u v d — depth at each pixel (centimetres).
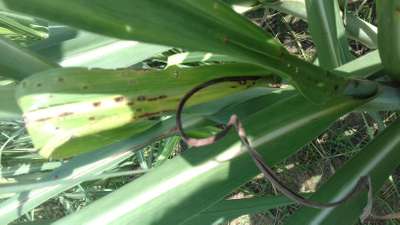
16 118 32
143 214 32
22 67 33
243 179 33
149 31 24
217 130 47
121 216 32
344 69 39
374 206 66
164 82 29
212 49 26
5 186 32
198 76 30
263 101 37
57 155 29
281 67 28
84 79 28
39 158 63
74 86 28
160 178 33
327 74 30
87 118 28
